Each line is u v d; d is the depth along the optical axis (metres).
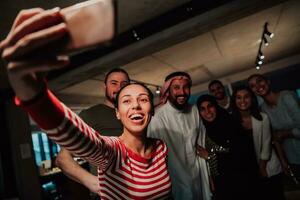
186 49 5.10
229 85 9.26
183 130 2.24
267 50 7.04
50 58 0.45
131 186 1.01
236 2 2.94
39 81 0.54
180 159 2.15
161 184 1.08
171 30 3.28
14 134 5.07
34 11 0.49
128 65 5.17
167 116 2.25
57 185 5.34
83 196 3.42
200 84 9.56
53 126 0.59
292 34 6.00
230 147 2.34
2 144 5.04
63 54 0.46
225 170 2.32
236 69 8.65
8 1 2.40
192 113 2.36
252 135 2.52
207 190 2.26
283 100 2.96
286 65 8.72
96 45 0.44
